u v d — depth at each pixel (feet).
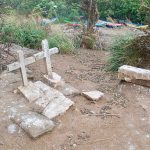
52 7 39.45
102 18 46.06
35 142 11.03
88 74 18.37
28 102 13.43
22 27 26.76
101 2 42.22
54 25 31.07
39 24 29.53
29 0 36.29
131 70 15.47
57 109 12.69
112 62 19.27
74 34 30.45
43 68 18.65
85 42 28.63
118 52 19.21
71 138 11.31
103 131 11.80
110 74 18.25
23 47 23.16
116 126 12.14
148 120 12.56
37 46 25.14
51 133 11.52
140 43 18.56
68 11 41.75
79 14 40.98
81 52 26.21
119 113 13.07
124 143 11.14
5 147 10.79
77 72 18.79
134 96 14.57
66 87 15.14
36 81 15.65
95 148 10.84
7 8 21.75
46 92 13.85
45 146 10.86
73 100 14.03
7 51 19.06
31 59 14.58
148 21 19.83
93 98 13.92
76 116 12.66
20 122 11.91
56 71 18.70
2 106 13.14
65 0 39.29
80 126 12.03
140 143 11.14
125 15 41.68
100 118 12.63
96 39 29.55
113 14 43.98
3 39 21.18
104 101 14.08
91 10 29.22
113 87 15.83
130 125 12.23
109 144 11.07
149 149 10.81
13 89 14.69
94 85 16.20
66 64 20.94
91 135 11.53
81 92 14.80
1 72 16.84
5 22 24.66
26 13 33.55
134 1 23.25
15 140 11.13
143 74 15.14
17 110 12.76
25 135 11.35
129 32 22.56
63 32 29.40
